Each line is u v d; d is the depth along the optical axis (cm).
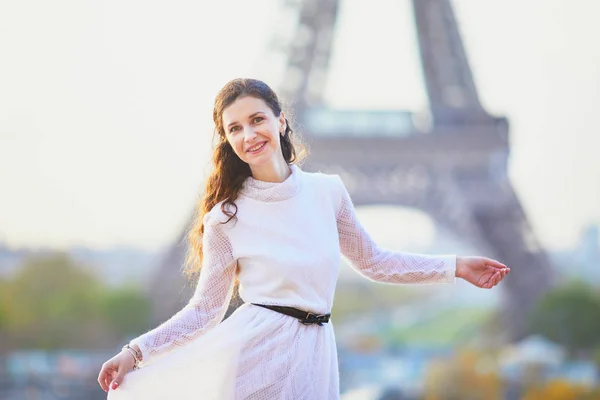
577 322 10694
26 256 15312
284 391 962
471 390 8912
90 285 14775
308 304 980
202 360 975
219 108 993
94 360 12888
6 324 13400
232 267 1003
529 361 9681
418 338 19325
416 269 1052
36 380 11669
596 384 9144
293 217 991
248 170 1012
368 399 4212
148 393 977
